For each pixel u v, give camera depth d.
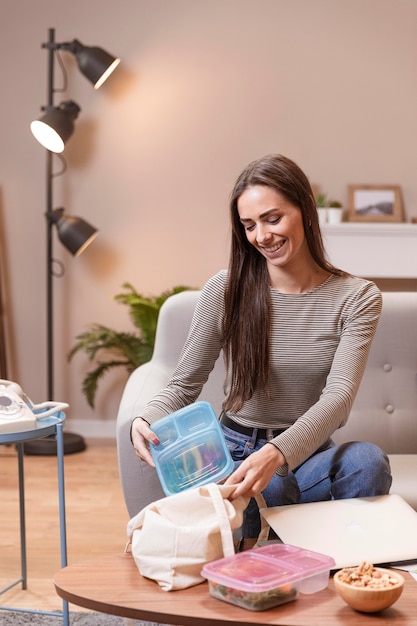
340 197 4.83
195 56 4.80
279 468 1.78
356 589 1.34
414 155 4.80
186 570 1.46
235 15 4.78
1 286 4.87
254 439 1.96
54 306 4.88
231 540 1.49
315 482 1.89
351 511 1.70
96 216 4.85
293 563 1.45
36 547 2.89
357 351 1.87
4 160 4.84
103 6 4.79
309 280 1.95
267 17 4.77
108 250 4.86
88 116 4.82
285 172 1.85
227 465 1.71
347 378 1.83
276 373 1.94
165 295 4.42
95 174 4.84
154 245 4.85
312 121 4.80
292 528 1.63
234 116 4.81
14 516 3.27
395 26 4.76
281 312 1.94
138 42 4.80
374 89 4.79
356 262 4.64
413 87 4.77
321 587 1.45
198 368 2.02
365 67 4.77
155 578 1.47
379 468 1.82
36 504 3.44
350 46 4.77
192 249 4.84
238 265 1.96
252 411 1.97
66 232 4.50
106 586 1.46
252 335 1.93
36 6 4.81
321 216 4.68
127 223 4.85
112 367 4.83
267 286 1.95
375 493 1.81
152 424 1.83
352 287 1.94
